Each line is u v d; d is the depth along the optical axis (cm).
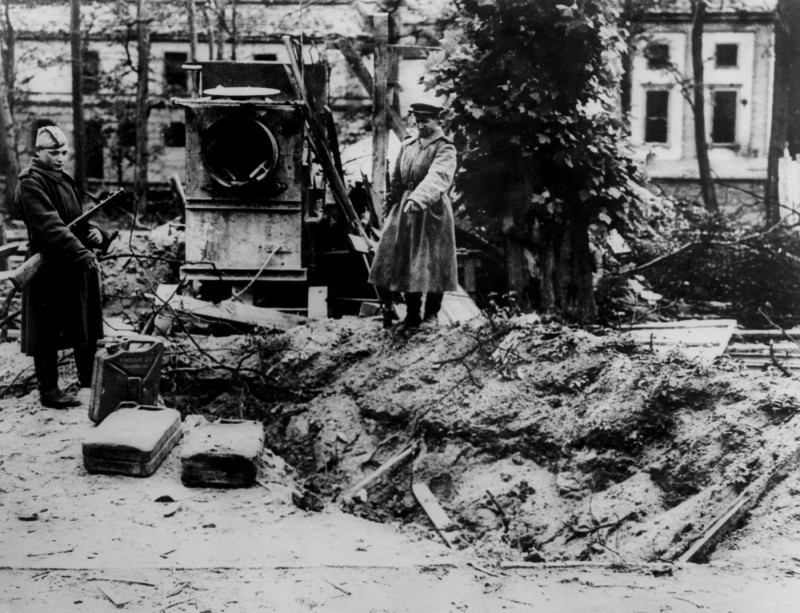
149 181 2942
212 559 526
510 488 712
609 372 755
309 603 462
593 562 539
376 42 1315
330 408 854
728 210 2777
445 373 825
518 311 999
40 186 754
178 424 733
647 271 1523
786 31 2186
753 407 663
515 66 1198
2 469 659
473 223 1305
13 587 473
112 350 756
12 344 1021
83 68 2947
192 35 2380
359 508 723
